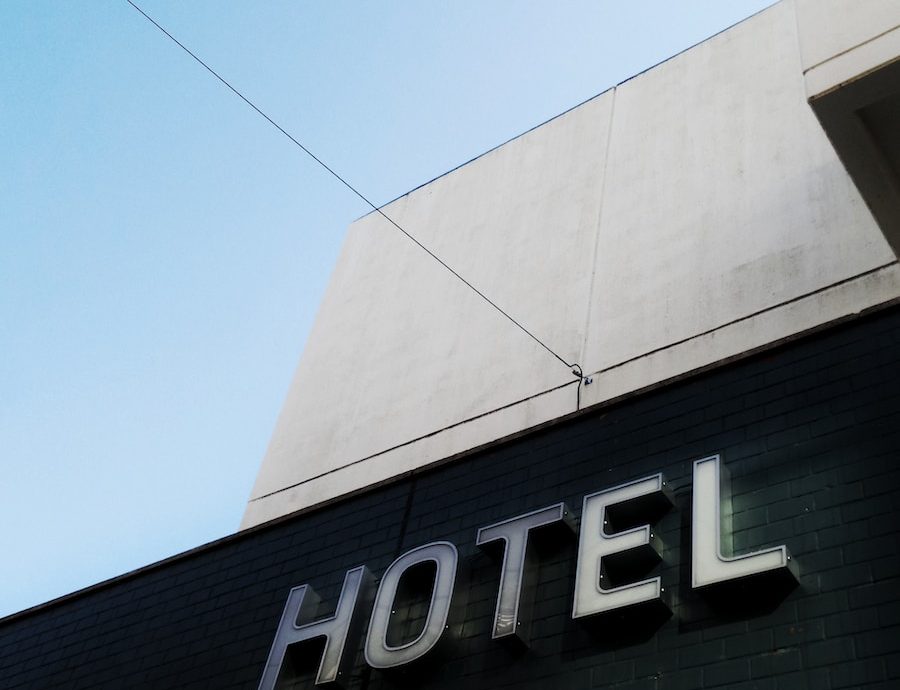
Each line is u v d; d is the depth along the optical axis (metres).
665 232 16.38
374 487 11.94
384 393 18.53
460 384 17.27
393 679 9.51
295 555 11.92
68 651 13.15
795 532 8.02
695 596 8.18
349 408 18.91
